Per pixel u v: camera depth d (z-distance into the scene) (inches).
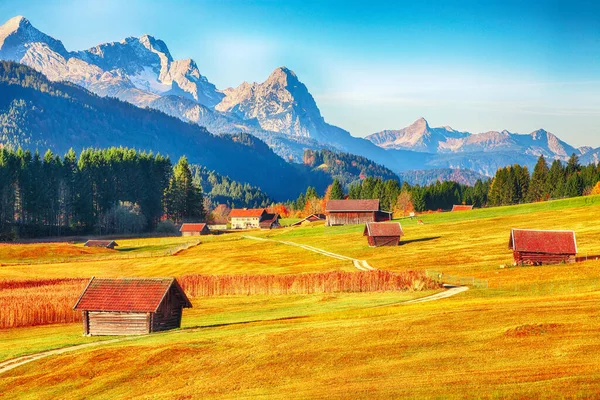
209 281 3560.5
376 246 5064.0
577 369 1379.2
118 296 2406.5
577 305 2053.4
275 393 1470.2
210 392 1550.2
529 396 1247.5
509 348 1614.2
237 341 2000.5
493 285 3009.4
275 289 3491.6
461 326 1905.8
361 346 1795.0
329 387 1466.5
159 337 2237.9
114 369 1822.1
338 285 3398.1
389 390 1384.1
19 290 3447.3
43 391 1704.0
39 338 2459.4
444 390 1341.0
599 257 3570.4
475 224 5625.0
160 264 4943.4
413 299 2837.1
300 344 1884.8
